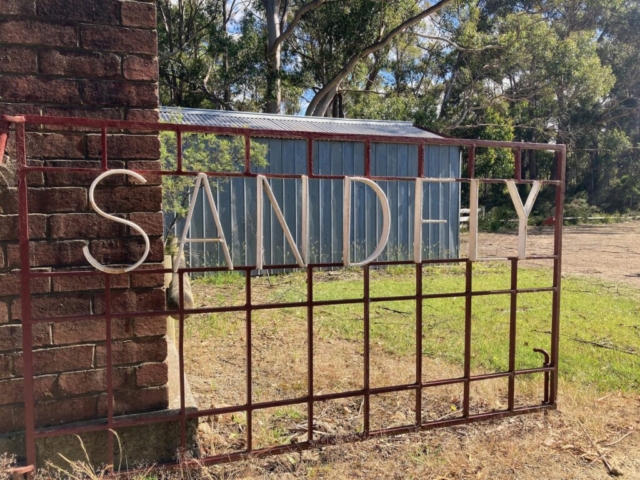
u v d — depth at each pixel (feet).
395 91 89.56
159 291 9.25
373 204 35.50
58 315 8.64
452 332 18.76
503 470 9.41
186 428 9.52
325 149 33.99
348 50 67.46
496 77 84.89
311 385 9.54
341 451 9.78
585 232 68.33
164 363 9.37
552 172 110.22
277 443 10.44
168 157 19.03
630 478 9.25
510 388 11.16
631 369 14.73
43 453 8.60
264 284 29.60
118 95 8.85
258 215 8.73
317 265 9.25
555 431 10.93
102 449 8.98
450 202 38.19
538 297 25.05
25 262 7.48
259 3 71.56
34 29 8.30
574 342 17.46
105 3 8.70
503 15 85.51
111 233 8.92
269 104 67.67
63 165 8.59
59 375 8.69
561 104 92.99
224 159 22.07
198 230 30.86
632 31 102.94
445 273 33.24
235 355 16.31
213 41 65.92
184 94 74.84
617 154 106.32
